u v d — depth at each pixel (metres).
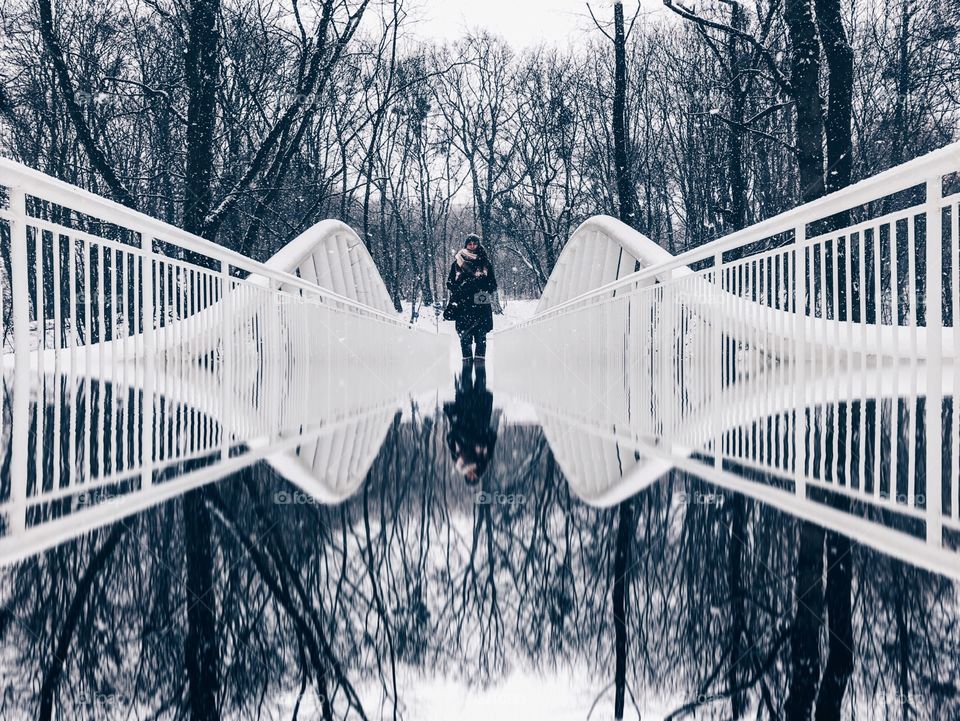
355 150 24.78
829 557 1.94
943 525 2.25
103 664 1.32
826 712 1.15
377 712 1.17
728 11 16.42
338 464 3.40
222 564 1.89
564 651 1.41
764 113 12.65
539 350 15.03
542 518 2.41
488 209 33.28
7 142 17.02
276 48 17.55
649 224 27.31
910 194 17.33
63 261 15.62
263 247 21.09
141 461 3.34
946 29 18.09
